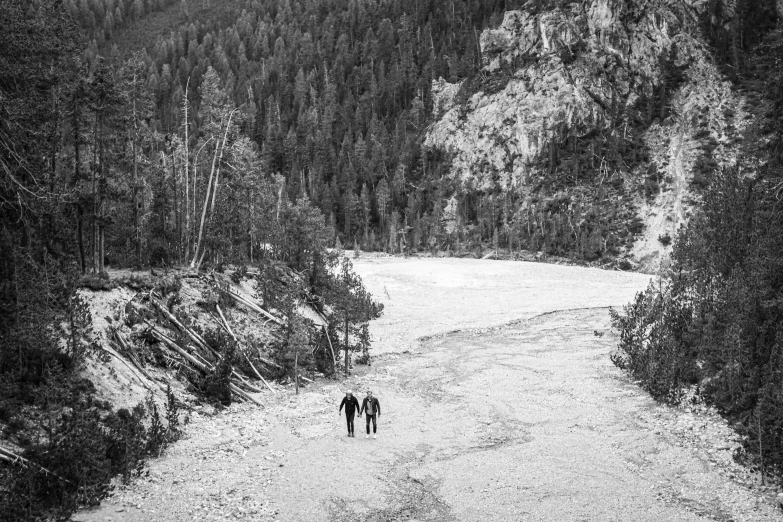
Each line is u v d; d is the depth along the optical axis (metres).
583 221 113.38
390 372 34.22
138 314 26.70
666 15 138.75
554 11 145.50
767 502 15.91
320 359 33.00
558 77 135.25
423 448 21.27
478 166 136.50
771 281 22.70
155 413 19.77
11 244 19.33
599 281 73.38
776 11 139.75
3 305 19.05
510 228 119.88
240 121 43.91
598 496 16.73
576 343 40.41
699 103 125.62
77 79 29.20
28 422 17.41
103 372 21.95
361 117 170.50
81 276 27.38
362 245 130.50
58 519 14.13
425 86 166.62
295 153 161.50
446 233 125.56
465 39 174.50
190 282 34.19
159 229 40.50
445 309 56.59
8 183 19.30
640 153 122.19
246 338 32.12
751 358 22.08
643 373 28.62
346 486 17.59
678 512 15.63
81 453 15.83
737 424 20.94
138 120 35.75
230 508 15.76
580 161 125.56
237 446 20.81
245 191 48.78
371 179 147.62
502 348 40.06
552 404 26.67
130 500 15.91
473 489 17.39
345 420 24.73
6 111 18.06
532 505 16.23
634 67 136.12
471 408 26.56
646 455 19.92
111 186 32.75
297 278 44.56
